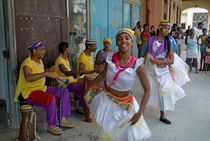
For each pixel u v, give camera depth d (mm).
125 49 2254
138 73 2334
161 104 3973
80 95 4086
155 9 15711
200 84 6805
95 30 6816
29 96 3426
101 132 2400
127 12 9852
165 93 3902
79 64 4430
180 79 4387
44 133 3643
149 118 4316
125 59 2326
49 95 3355
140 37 9734
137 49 9938
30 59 3379
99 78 2500
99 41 7164
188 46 8352
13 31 3490
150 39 3910
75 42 5730
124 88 2387
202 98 5516
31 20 3824
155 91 3994
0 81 4344
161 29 3791
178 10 30859
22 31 3668
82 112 4414
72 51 5609
